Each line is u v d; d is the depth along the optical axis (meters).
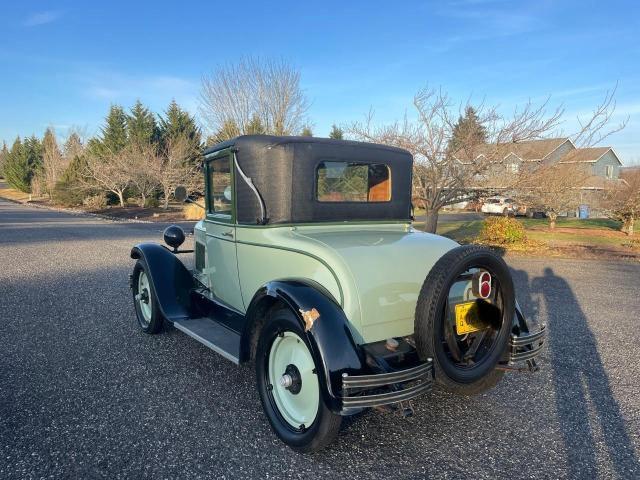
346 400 2.57
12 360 4.41
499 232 13.41
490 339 3.21
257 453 2.93
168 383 3.92
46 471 2.70
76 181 35.03
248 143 3.59
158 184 30.92
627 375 4.25
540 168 11.20
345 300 2.88
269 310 3.22
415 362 2.98
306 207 3.53
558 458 2.92
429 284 2.86
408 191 4.18
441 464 2.85
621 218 17.34
